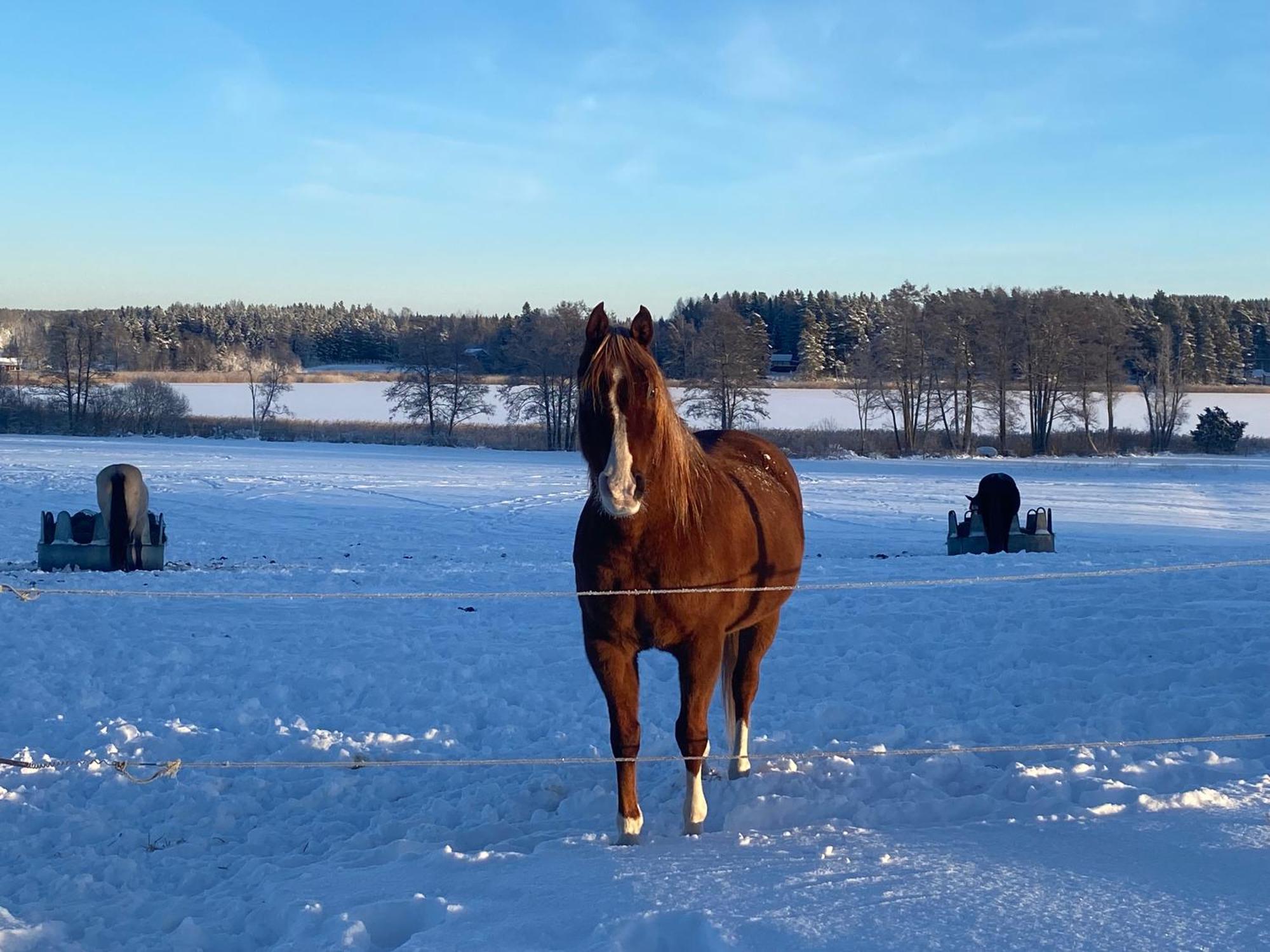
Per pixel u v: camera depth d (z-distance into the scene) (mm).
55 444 45812
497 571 13922
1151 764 5199
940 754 5559
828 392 90500
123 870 4621
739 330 59562
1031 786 4953
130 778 4688
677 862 3916
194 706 7375
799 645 9094
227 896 4270
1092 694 7207
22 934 3848
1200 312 99750
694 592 4441
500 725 6879
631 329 4477
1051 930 3148
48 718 7047
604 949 3170
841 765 5535
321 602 11711
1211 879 3490
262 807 5527
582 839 4492
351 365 135125
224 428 58750
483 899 3742
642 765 5992
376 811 5402
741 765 5547
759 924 3260
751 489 5363
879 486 32656
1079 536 20594
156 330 123188
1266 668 7461
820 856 3877
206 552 17188
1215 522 23641
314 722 7008
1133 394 89500
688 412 60406
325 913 3803
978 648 8750
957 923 3219
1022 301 60188
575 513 23922
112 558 14609
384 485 30281
